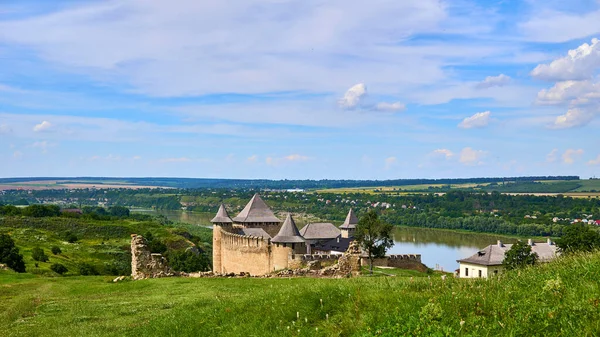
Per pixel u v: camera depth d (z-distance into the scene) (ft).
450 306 47.16
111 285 128.26
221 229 305.12
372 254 271.90
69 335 73.00
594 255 58.29
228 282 118.93
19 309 96.32
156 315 82.07
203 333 61.41
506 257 204.74
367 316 49.90
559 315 40.55
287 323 55.98
